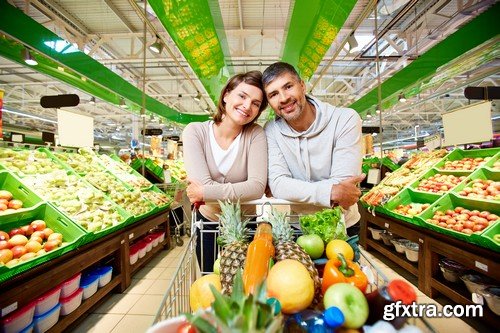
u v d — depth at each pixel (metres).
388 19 5.61
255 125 1.73
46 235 2.38
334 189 1.32
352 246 1.12
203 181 1.57
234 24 6.18
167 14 2.40
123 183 4.25
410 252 3.46
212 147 1.70
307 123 1.63
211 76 4.63
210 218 1.71
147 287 3.42
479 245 2.36
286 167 1.68
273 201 1.41
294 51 3.99
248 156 1.66
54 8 5.21
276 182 1.54
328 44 3.23
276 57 7.45
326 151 1.61
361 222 4.89
